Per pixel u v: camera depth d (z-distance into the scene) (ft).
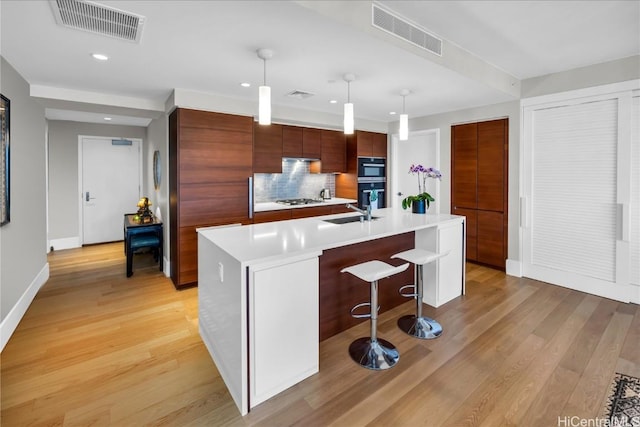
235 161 12.75
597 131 11.00
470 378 6.63
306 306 6.58
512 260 13.46
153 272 14.11
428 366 7.06
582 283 11.60
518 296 11.12
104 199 19.69
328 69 9.20
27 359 7.36
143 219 15.06
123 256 16.75
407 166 17.95
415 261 8.18
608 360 7.22
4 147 8.12
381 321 9.36
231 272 6.07
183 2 5.65
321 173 18.56
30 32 6.77
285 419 5.58
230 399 6.10
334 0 6.34
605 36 8.92
